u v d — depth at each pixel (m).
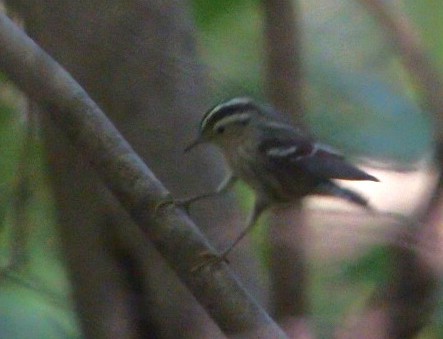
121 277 4.83
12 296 4.93
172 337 4.84
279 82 4.92
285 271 4.88
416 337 4.85
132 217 4.77
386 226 4.79
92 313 4.83
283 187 4.89
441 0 5.12
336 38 5.07
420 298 4.84
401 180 4.89
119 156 4.76
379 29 4.91
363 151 4.98
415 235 4.79
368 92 5.02
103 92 4.82
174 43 4.83
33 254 4.93
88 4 4.81
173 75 4.83
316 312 4.88
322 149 4.91
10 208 4.89
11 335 4.91
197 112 4.85
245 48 5.00
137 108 4.82
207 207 4.86
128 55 4.82
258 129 4.91
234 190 4.91
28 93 4.74
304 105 4.94
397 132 4.98
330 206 4.92
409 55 4.86
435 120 4.85
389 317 4.85
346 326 4.86
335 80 5.04
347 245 4.88
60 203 4.83
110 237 4.83
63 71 4.75
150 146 4.83
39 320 4.92
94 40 4.81
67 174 4.82
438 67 4.98
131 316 4.83
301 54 4.93
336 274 4.91
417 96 4.97
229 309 4.76
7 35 4.73
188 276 4.76
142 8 4.81
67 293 4.88
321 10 5.09
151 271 4.83
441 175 4.84
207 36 5.01
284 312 4.87
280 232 4.88
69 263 4.84
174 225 4.76
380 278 4.88
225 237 4.86
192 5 5.00
